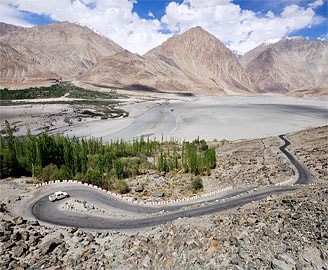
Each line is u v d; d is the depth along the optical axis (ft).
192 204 183.21
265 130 572.10
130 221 153.28
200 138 520.83
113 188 225.76
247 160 321.11
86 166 279.28
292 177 238.48
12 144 292.20
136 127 637.30
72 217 159.02
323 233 77.30
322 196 114.52
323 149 326.24
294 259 67.36
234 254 73.20
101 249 108.99
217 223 101.55
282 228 84.17
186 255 80.28
